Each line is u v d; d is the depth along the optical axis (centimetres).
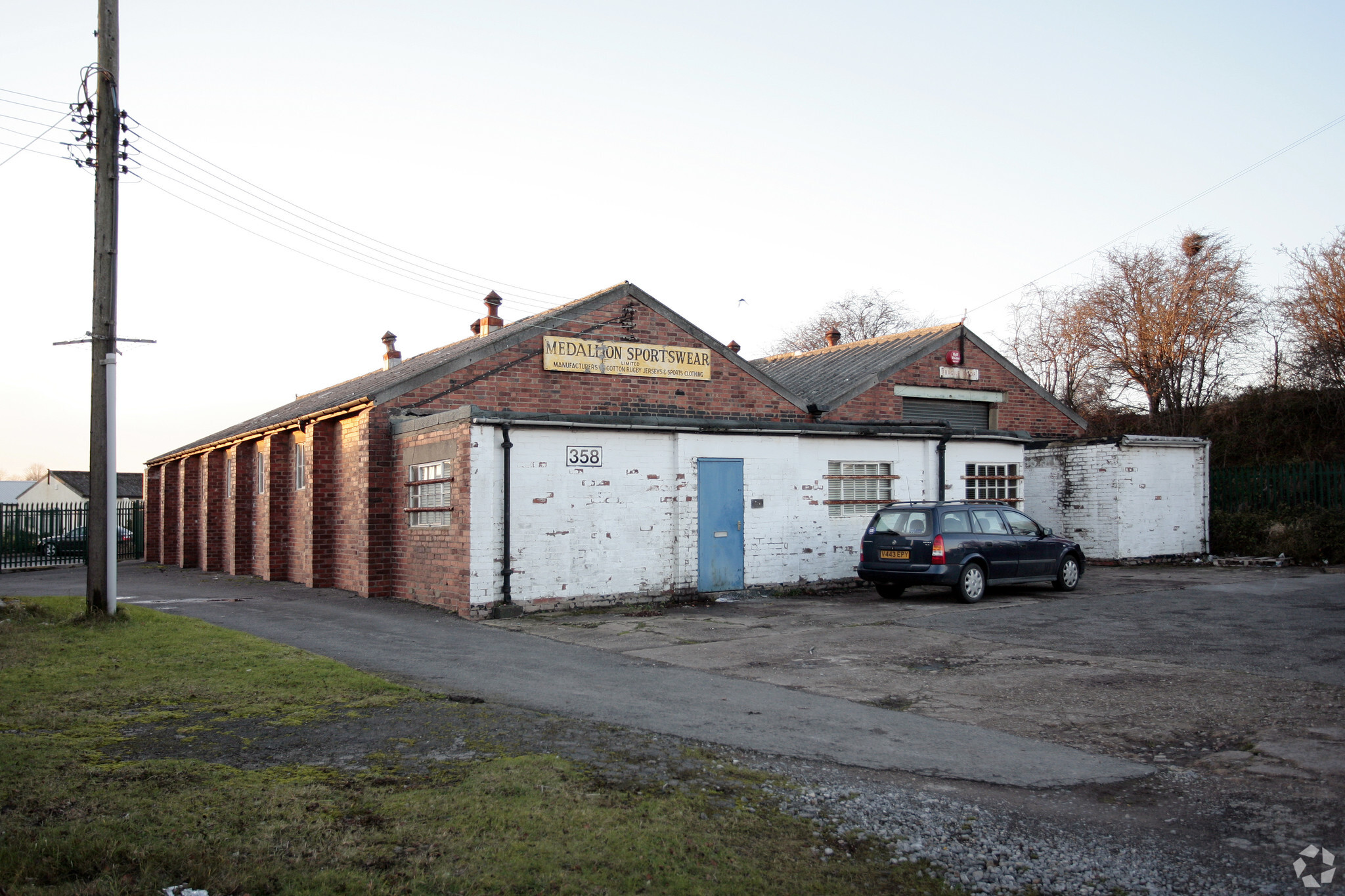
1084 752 663
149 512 3288
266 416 2622
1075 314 3400
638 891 414
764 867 446
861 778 598
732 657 1029
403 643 1095
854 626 1248
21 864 405
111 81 1209
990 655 1034
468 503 1323
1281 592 1530
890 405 2234
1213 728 720
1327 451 2597
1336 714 752
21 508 3064
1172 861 466
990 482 1948
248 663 900
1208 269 3031
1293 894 426
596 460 1455
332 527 1839
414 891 404
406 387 1625
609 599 1454
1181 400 3109
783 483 1662
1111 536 2109
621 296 1827
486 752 616
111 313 1209
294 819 482
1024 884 440
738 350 2734
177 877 409
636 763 605
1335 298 2602
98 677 830
